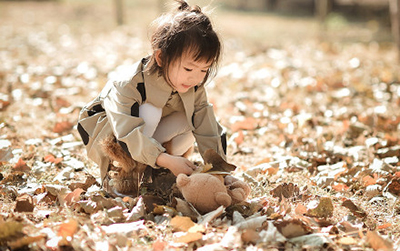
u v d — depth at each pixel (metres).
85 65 6.62
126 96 2.37
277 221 2.18
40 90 5.02
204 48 2.23
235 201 2.31
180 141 2.57
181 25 2.25
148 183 2.59
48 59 7.11
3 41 8.54
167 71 2.32
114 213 2.17
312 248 1.97
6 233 1.89
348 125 4.00
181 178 2.21
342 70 6.86
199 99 2.62
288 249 1.98
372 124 4.11
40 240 1.90
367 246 2.01
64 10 14.67
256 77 6.30
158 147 2.29
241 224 2.11
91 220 2.04
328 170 3.03
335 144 3.72
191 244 1.97
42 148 3.30
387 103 4.98
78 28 11.09
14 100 4.61
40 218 2.22
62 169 2.98
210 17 2.35
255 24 13.25
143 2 17.84
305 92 5.55
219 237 2.03
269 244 1.96
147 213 2.32
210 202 2.20
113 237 1.99
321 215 2.33
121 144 2.34
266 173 2.93
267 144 3.70
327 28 12.14
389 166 3.06
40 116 4.16
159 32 2.33
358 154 3.40
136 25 11.79
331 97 5.16
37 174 2.80
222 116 4.40
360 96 5.35
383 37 11.20
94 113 2.61
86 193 2.50
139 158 2.31
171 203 2.30
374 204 2.59
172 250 1.86
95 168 2.96
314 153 3.37
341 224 2.22
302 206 2.33
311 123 4.25
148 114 2.41
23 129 3.71
